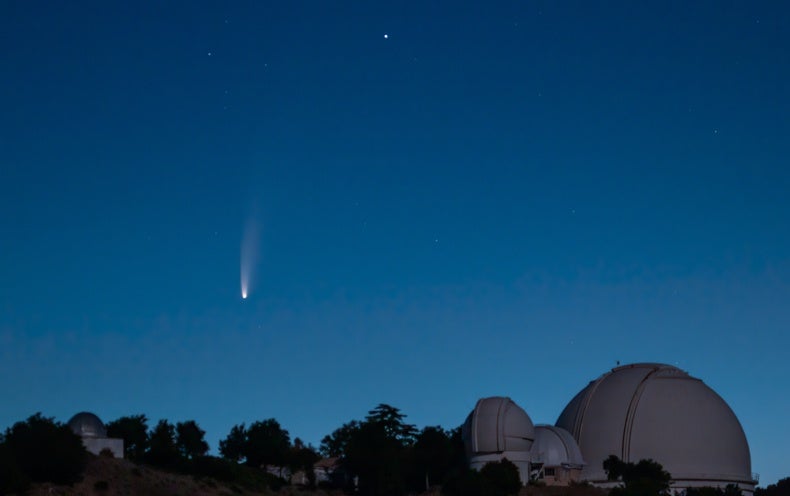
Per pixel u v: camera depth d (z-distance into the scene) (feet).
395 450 355.15
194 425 353.10
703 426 426.92
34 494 236.43
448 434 410.72
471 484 329.11
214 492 284.20
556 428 420.36
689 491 383.24
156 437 323.98
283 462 355.77
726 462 423.64
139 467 287.69
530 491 352.28
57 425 265.34
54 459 249.34
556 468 399.85
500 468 345.10
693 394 439.63
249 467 344.08
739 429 442.50
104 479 263.29
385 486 337.72
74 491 246.68
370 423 371.76
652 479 366.43
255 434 360.48
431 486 366.63
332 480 372.79
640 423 426.92
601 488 374.22
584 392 459.73
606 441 427.33
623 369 467.93
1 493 230.07
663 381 445.78
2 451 239.50
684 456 418.31
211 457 316.40
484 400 394.52
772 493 451.53
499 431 378.94
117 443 297.74
